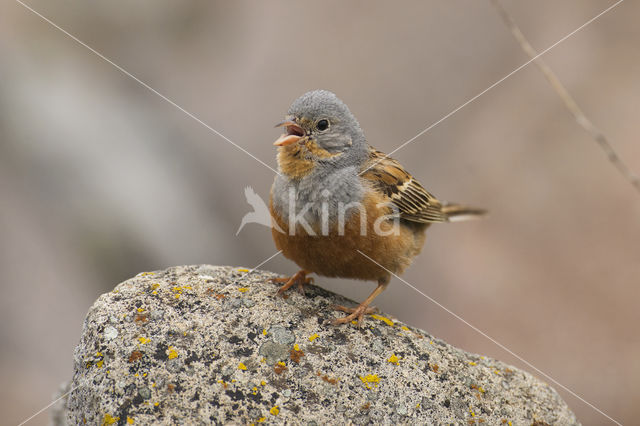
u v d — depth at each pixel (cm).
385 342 678
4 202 1350
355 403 614
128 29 1593
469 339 1224
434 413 625
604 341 1188
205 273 726
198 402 584
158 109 1510
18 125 1424
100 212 1342
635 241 1310
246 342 638
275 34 1540
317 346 653
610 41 1560
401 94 1469
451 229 1377
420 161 1427
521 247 1340
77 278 1305
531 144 1454
